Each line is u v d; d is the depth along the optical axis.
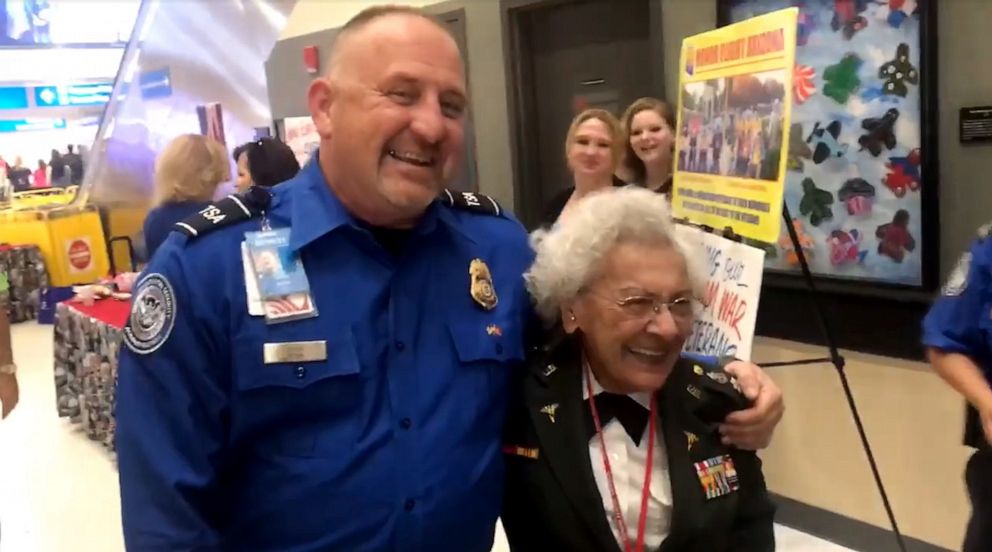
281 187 1.58
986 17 2.68
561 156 4.79
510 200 5.01
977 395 1.97
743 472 1.59
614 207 1.53
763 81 2.14
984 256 2.01
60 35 11.16
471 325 1.58
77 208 8.70
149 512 1.38
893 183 2.98
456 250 1.62
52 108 11.30
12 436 5.00
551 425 1.56
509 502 1.63
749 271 2.05
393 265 1.53
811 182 3.25
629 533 1.52
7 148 11.09
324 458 1.42
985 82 2.71
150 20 8.91
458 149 1.49
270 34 7.45
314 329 1.45
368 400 1.46
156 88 9.04
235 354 1.42
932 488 3.02
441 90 1.44
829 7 3.09
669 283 1.48
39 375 6.26
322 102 1.50
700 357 1.73
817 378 3.35
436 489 1.47
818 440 3.39
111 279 5.53
